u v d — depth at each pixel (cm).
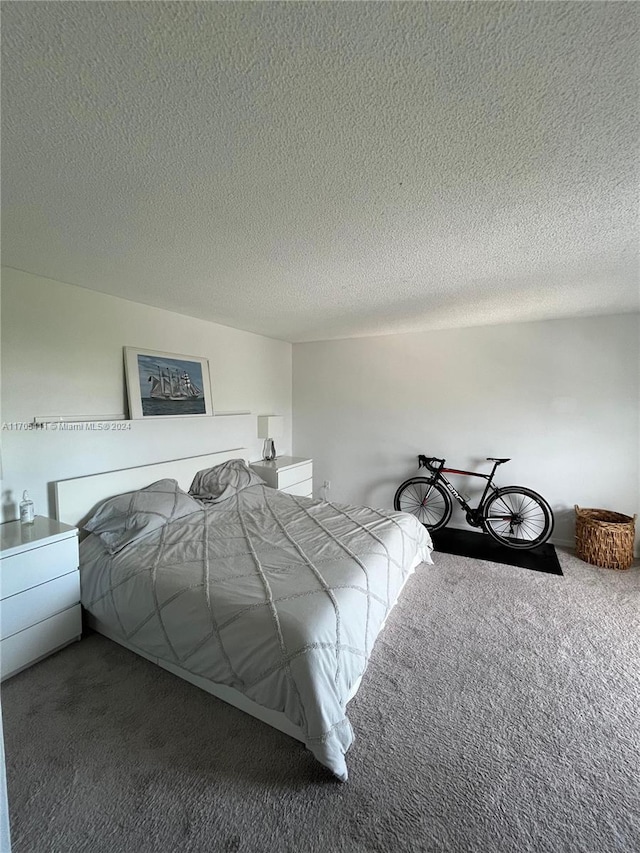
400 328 395
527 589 278
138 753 149
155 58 80
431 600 263
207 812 128
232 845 119
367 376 449
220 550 217
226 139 106
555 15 71
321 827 124
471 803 131
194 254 191
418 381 420
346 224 159
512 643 216
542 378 362
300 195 136
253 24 73
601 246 181
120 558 208
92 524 238
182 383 329
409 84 87
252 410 424
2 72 82
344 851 117
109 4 68
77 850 117
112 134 103
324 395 475
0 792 57
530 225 160
